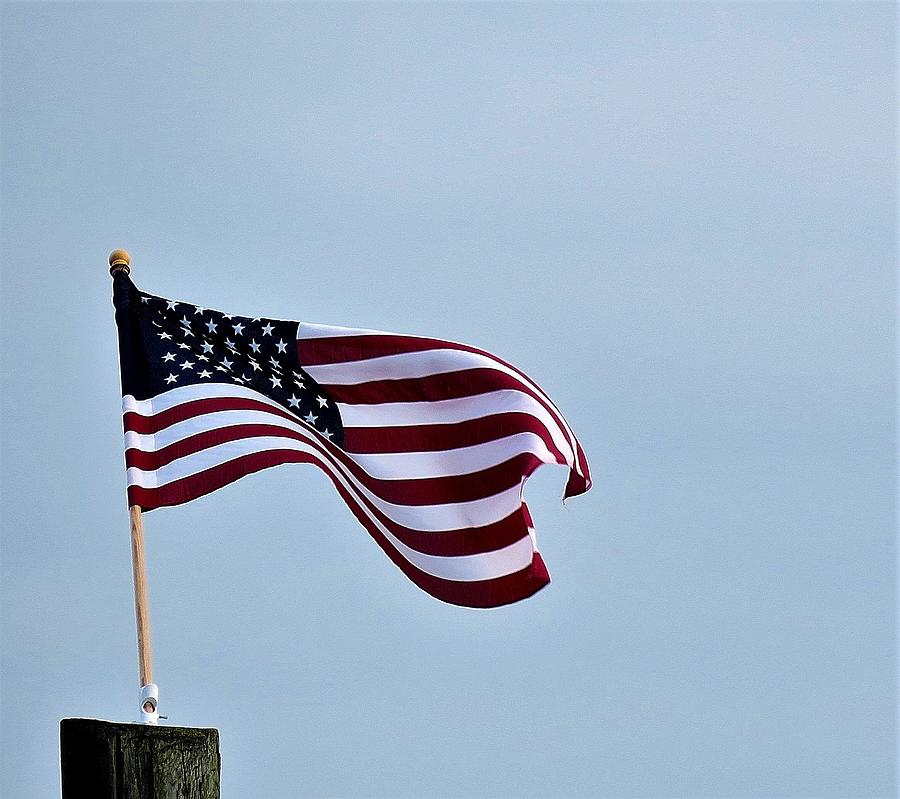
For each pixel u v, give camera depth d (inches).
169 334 1844.2
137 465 1765.5
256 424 1808.6
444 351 1817.2
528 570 1727.4
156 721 1382.9
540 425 1774.1
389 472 1779.0
